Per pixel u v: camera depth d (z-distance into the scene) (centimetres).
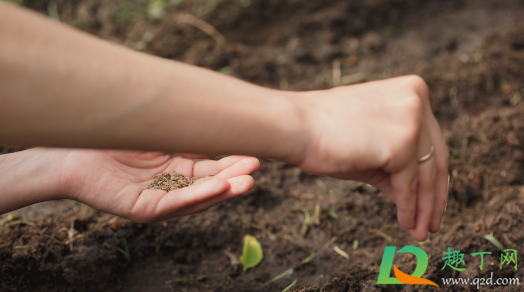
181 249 108
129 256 105
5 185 95
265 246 109
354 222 111
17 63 71
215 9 174
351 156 82
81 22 168
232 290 102
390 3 187
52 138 74
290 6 182
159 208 89
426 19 187
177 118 76
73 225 105
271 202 116
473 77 151
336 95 85
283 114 81
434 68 157
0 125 72
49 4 178
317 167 83
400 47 172
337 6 181
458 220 111
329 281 100
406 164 82
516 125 129
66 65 73
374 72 160
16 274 100
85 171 94
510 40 164
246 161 92
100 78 74
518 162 121
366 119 82
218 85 79
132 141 76
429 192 87
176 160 98
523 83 152
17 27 72
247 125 79
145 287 104
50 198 96
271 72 159
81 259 102
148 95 75
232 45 164
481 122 134
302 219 113
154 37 161
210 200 89
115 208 93
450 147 127
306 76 159
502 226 105
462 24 183
